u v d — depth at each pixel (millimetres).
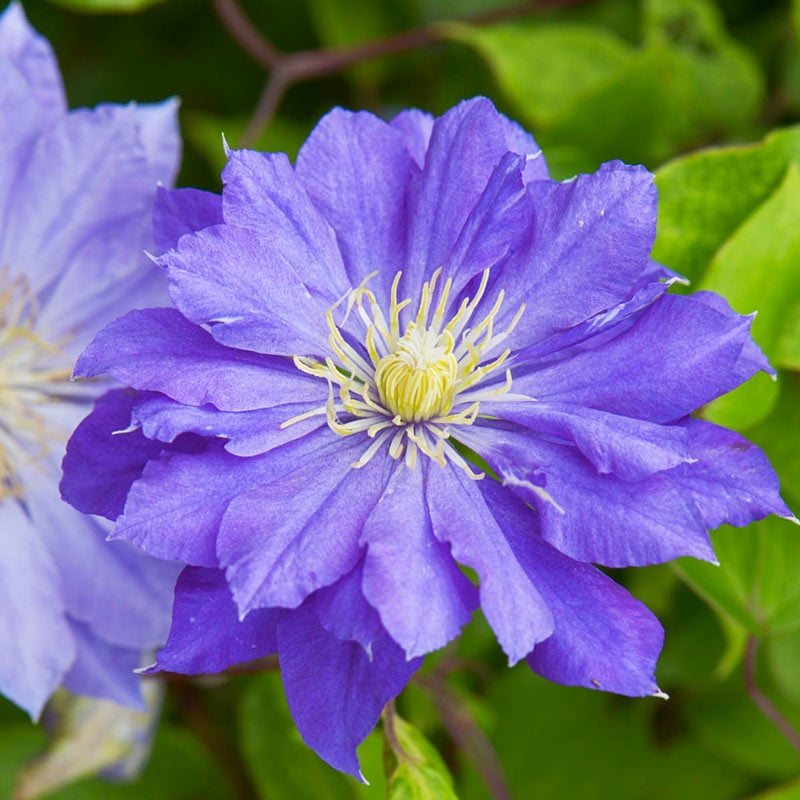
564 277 385
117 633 437
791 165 425
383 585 353
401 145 398
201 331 378
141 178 444
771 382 438
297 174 393
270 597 355
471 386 399
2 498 453
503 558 364
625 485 365
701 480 369
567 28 518
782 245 429
